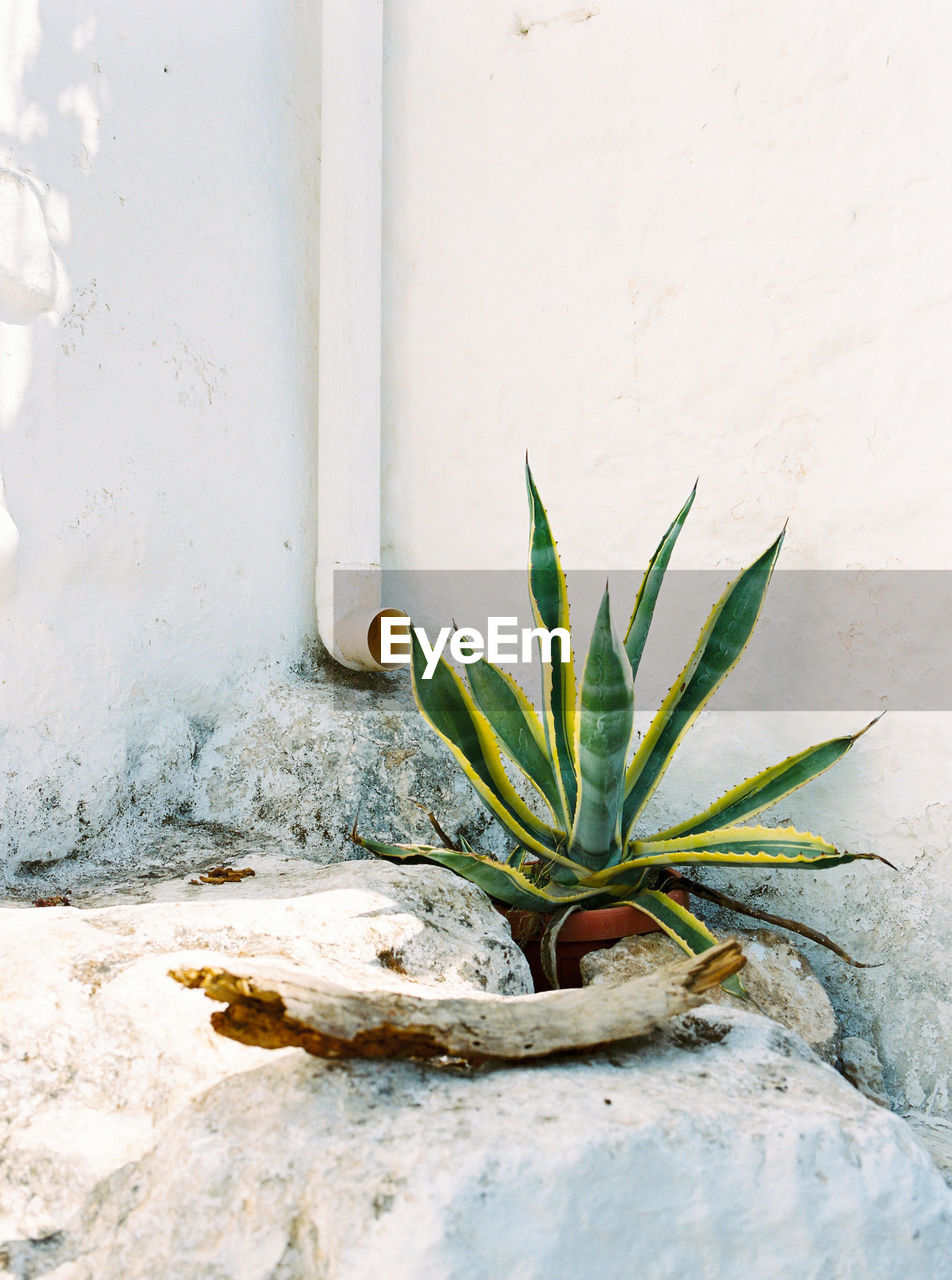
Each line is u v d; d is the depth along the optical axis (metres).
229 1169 0.88
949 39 1.55
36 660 1.53
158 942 1.27
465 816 1.72
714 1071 1.05
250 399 1.80
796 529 1.64
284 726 1.73
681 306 1.72
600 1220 0.82
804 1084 1.04
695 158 1.70
